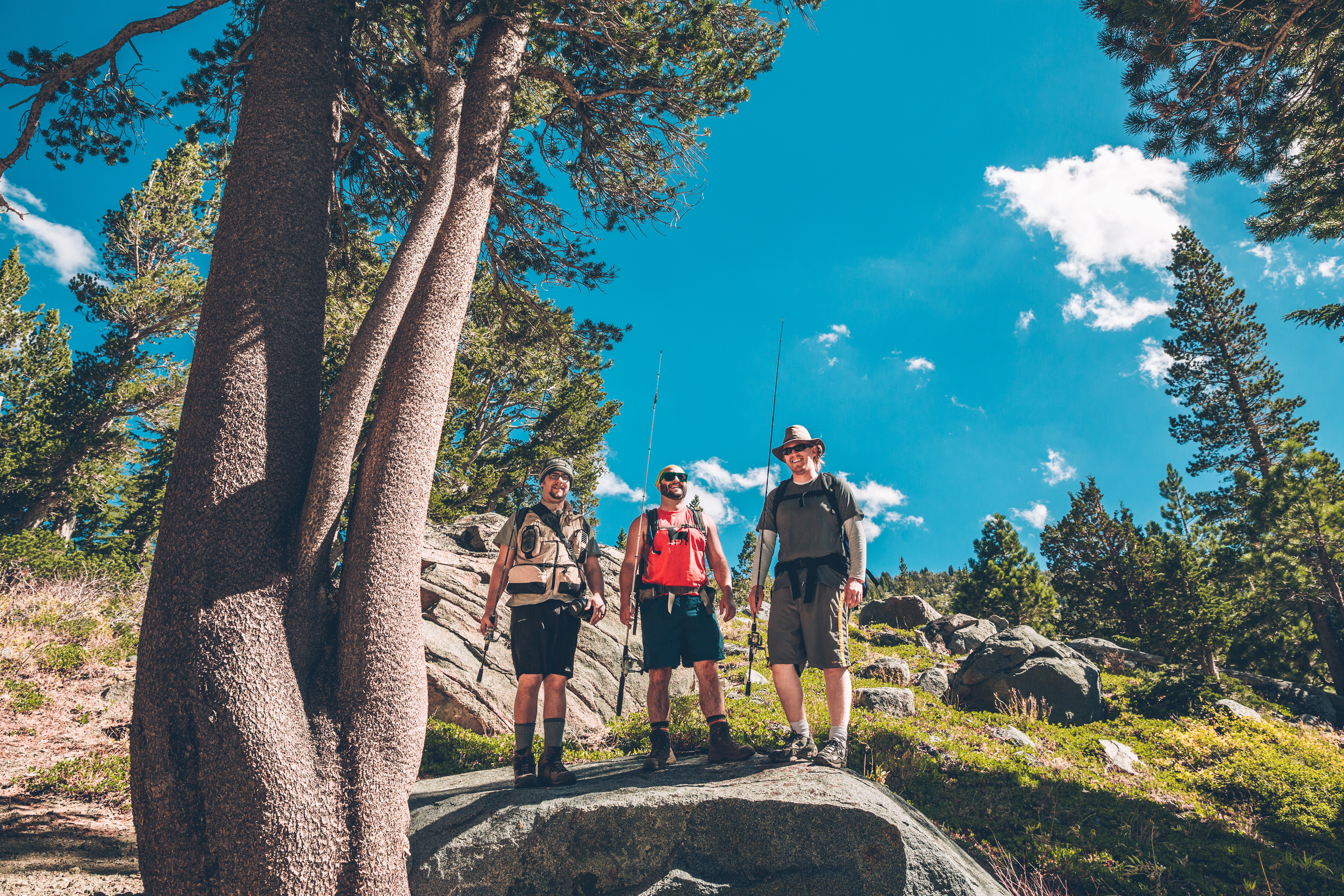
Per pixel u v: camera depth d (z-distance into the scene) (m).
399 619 3.35
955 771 7.47
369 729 3.12
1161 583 25.28
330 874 2.86
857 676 12.68
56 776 5.37
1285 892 5.40
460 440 19.72
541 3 4.93
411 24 6.25
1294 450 17.84
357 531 3.41
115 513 22.33
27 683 7.62
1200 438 25.22
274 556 3.20
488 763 6.79
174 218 22.58
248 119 3.92
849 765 7.02
